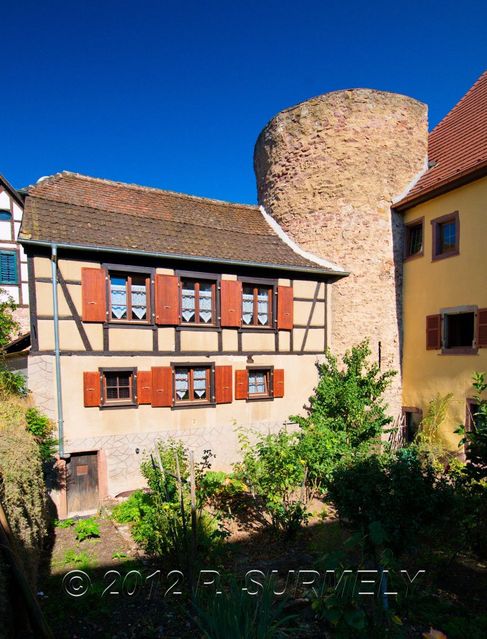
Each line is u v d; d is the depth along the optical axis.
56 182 9.71
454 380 10.58
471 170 9.80
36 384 7.89
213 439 9.53
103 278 8.34
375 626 3.67
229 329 9.79
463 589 4.74
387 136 11.95
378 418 10.07
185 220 10.60
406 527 4.09
